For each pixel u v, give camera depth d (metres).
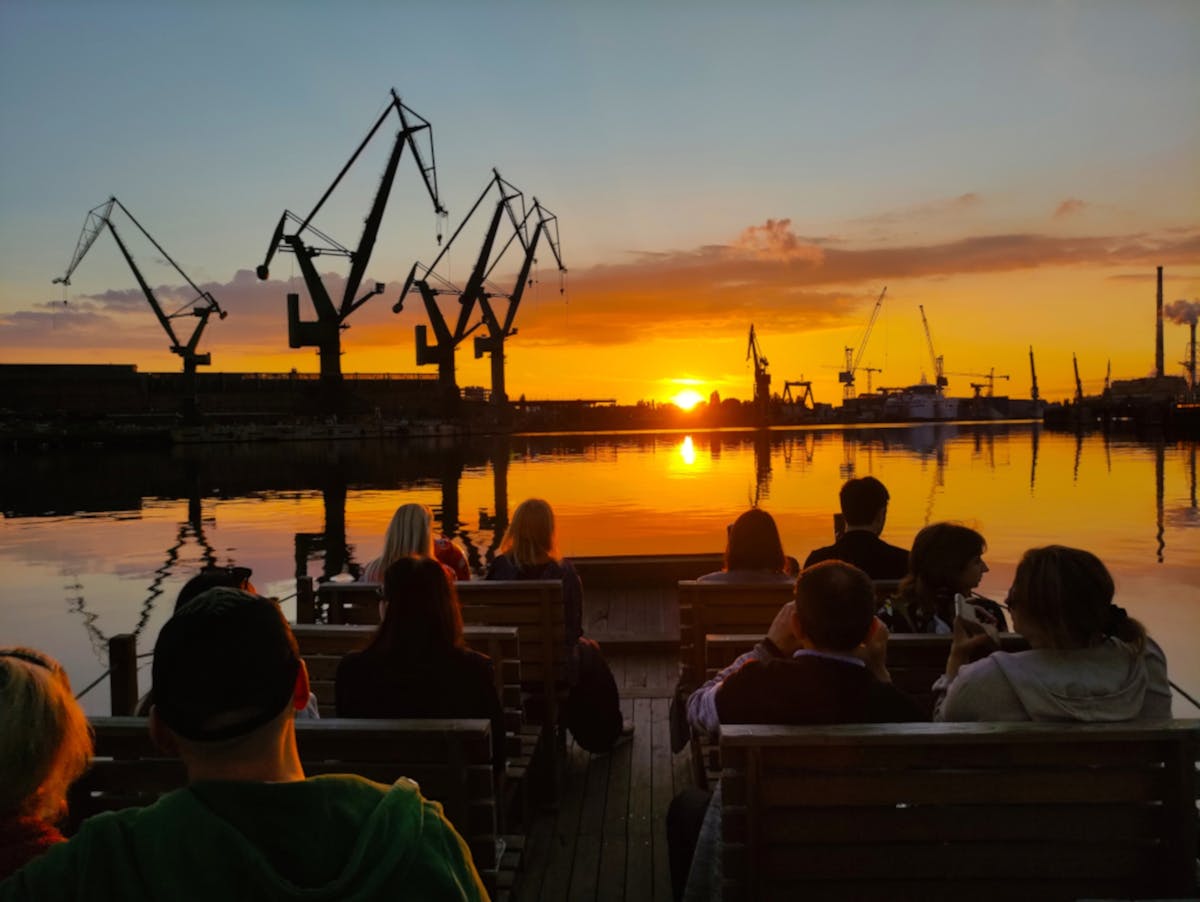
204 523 29.14
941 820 2.47
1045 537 19.41
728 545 4.94
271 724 1.16
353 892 1.06
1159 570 15.16
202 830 1.05
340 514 31.73
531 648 4.71
